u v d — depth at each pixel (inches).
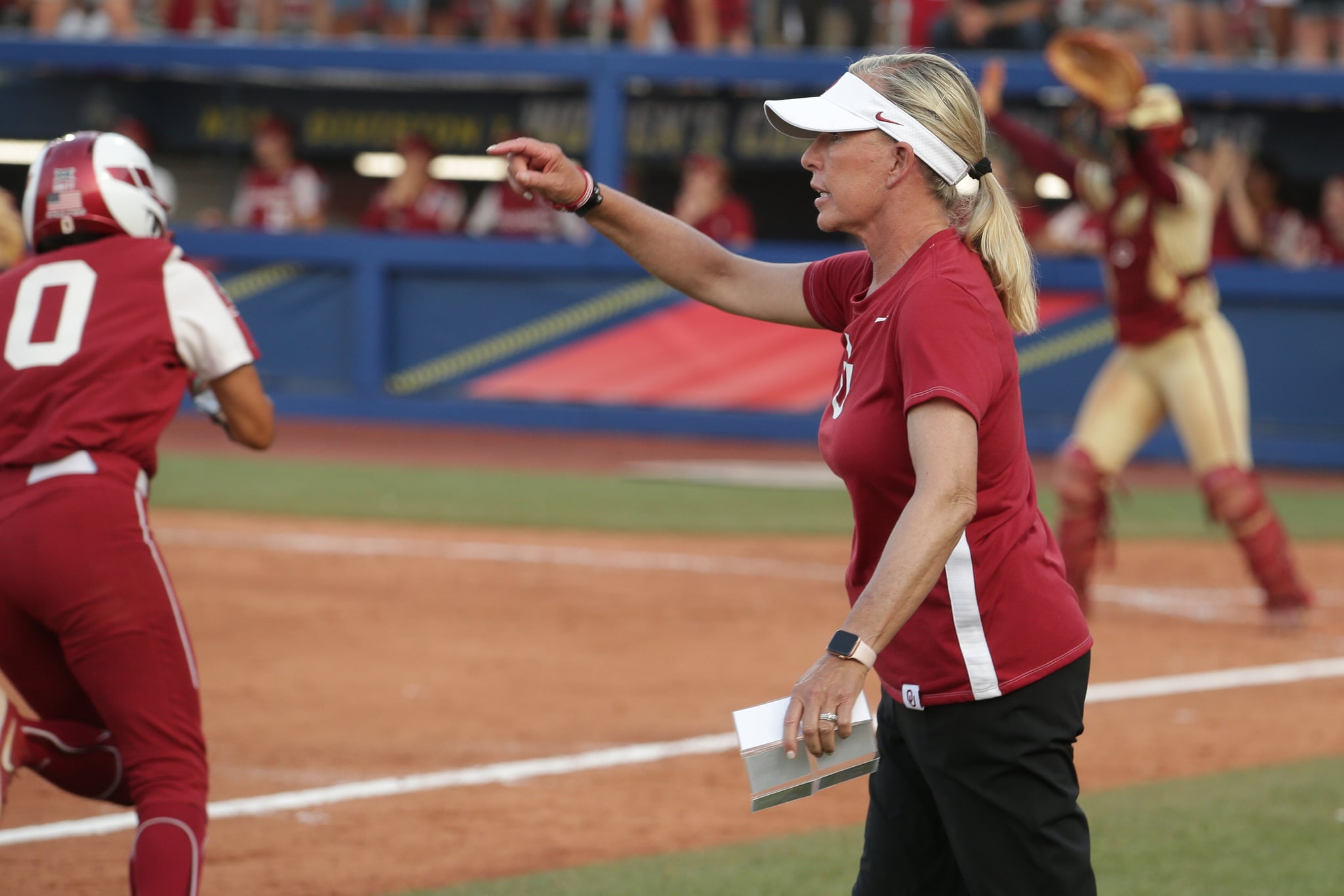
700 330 2192.4
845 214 412.5
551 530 1514.5
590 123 2300.7
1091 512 1177.4
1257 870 633.0
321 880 618.2
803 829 701.3
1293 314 2044.8
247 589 1209.4
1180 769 796.0
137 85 2444.6
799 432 2169.0
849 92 410.3
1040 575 402.0
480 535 1478.8
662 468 1951.3
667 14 2298.2
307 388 2273.6
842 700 358.0
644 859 647.8
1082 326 2105.1
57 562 477.4
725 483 1828.2
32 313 501.0
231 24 2469.2
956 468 368.8
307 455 1993.1
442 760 793.6
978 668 394.6
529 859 649.6
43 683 512.1
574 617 1145.4
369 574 1279.5
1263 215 2132.1
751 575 1314.0
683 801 737.0
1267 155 2137.1
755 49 2295.8
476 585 1247.5
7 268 900.6
